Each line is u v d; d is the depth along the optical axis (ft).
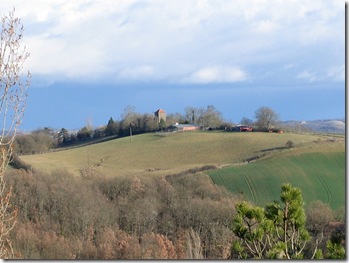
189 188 219.00
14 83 42.14
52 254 140.87
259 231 37.86
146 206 183.01
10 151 43.06
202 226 159.63
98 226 171.01
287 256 35.73
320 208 138.21
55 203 170.19
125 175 247.50
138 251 147.74
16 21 42.37
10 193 45.11
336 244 35.50
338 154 267.80
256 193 230.68
